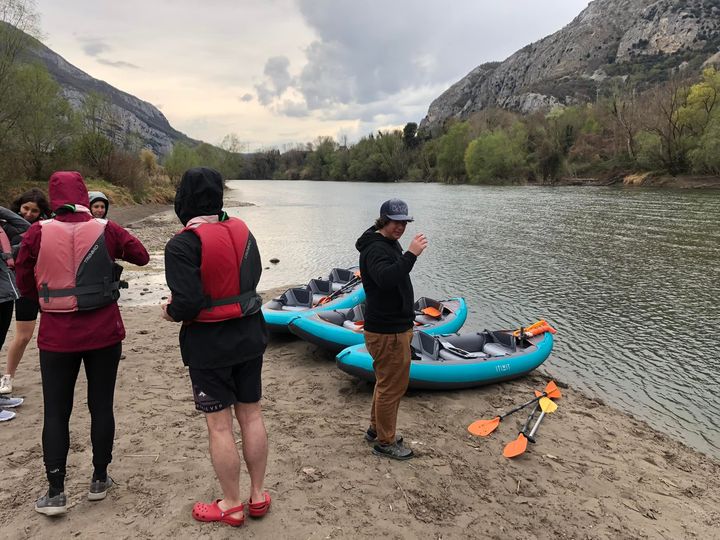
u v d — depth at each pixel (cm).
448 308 815
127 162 3888
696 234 1944
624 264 1477
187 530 298
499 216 2822
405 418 505
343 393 560
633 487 411
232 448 291
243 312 279
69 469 364
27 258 295
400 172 10275
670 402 634
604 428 531
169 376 579
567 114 7338
